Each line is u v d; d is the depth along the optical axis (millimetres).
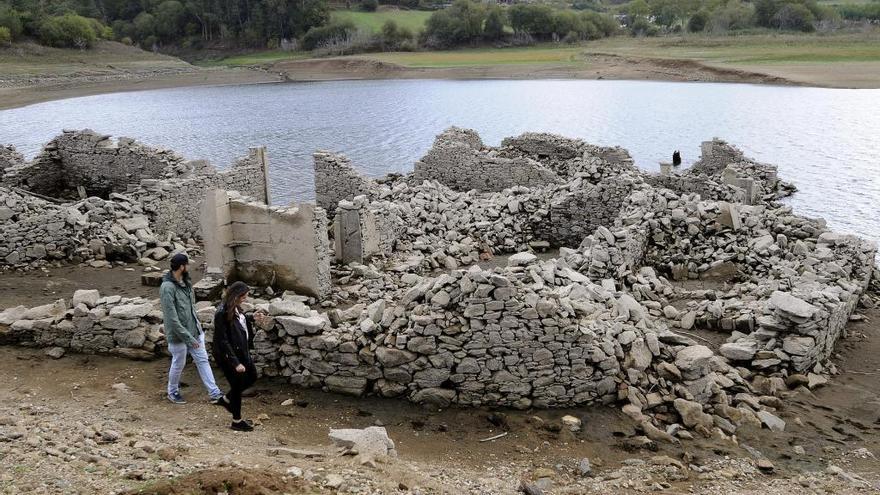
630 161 33250
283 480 9172
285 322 13234
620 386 13086
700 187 29328
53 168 29188
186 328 11898
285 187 43375
